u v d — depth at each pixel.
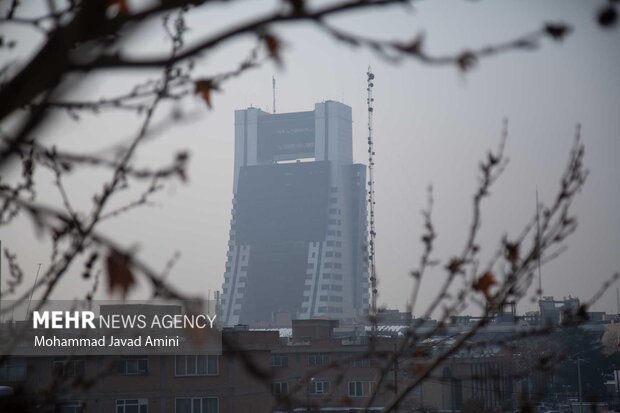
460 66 4.35
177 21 6.64
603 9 4.05
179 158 7.25
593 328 103.19
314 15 4.04
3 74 5.08
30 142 6.41
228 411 69.88
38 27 5.55
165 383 68.81
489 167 8.30
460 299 8.33
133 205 7.25
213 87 6.27
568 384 98.38
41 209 4.95
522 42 4.36
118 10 4.04
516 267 7.71
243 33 4.12
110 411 66.25
